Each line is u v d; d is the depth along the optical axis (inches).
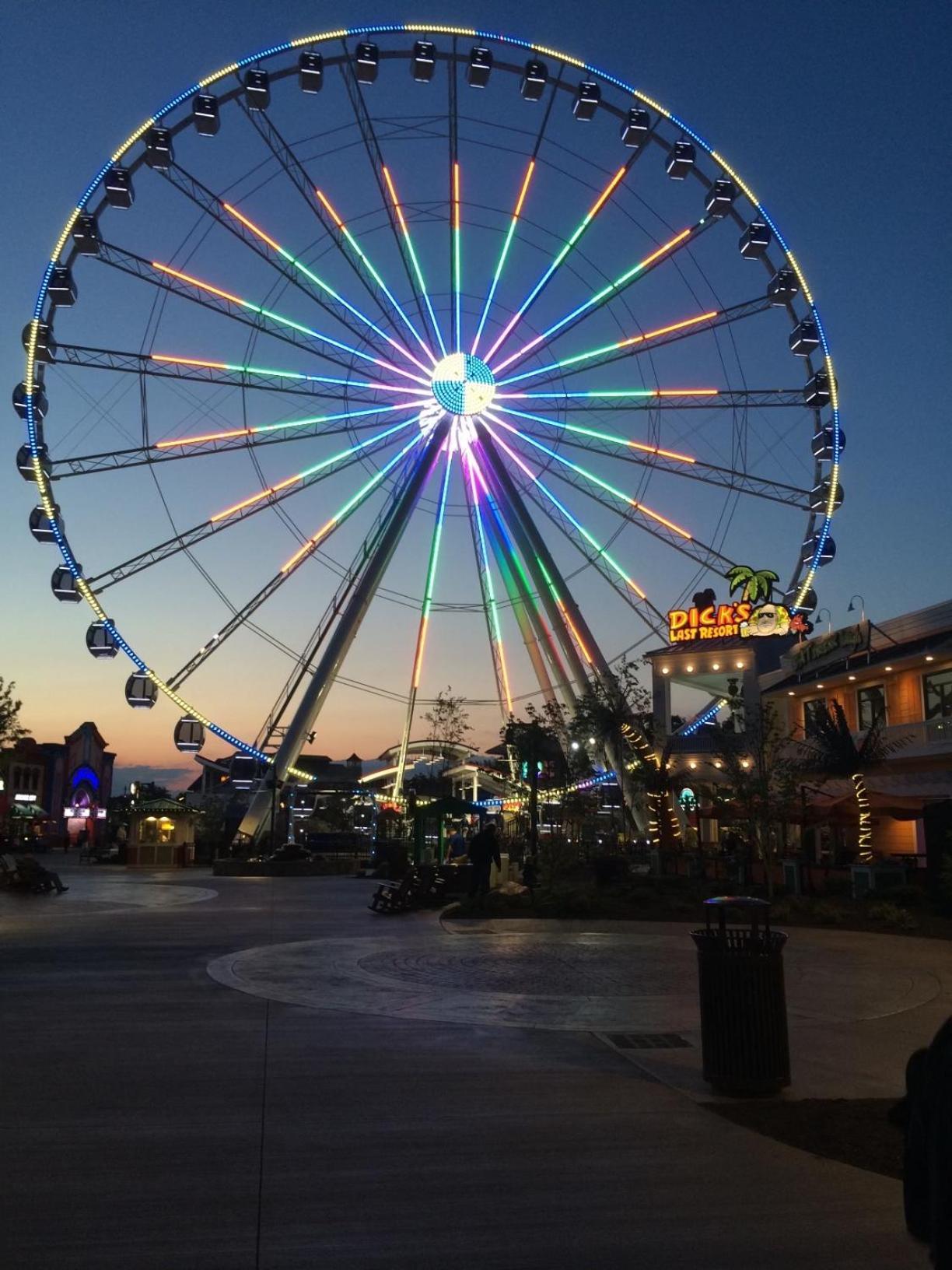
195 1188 198.2
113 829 2945.4
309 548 1470.2
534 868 1043.3
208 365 1369.3
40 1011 378.9
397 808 1854.1
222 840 2010.3
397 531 1601.9
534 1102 259.3
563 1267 165.8
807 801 1174.3
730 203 1434.5
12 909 809.5
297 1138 229.1
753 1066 267.7
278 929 669.9
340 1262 166.4
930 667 1237.7
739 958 272.5
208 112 1314.0
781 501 1491.1
